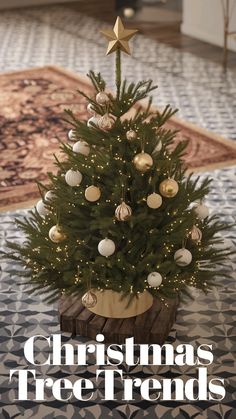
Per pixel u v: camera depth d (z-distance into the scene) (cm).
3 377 315
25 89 659
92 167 303
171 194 297
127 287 302
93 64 733
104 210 304
